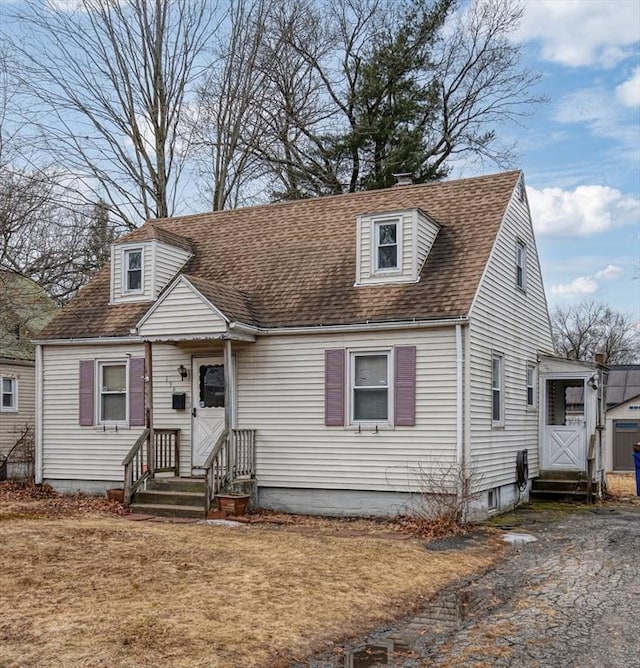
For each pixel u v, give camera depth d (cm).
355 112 3303
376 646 690
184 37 2852
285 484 1530
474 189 1720
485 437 1488
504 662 642
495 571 1003
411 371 1430
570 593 874
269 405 1557
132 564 966
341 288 1570
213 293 1516
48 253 2703
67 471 1759
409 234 1516
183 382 1656
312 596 831
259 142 3153
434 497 1345
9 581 863
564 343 6238
